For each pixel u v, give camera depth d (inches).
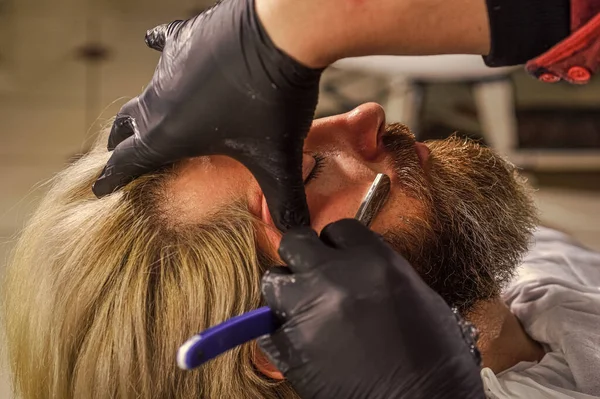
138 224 29.5
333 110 89.0
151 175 29.6
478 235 32.5
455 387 23.5
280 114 23.4
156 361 29.2
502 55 22.9
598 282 41.3
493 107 74.4
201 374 29.7
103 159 32.4
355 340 23.2
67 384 30.8
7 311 34.7
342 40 22.3
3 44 108.0
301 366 23.6
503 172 35.5
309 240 24.2
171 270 29.1
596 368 33.6
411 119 74.8
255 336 23.4
